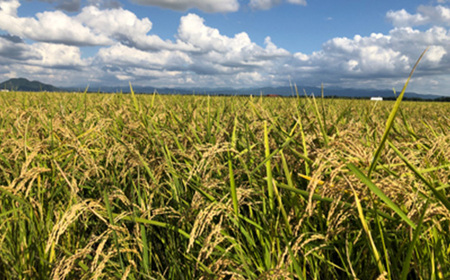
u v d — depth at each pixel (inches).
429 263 60.6
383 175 73.2
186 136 118.6
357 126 115.6
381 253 65.6
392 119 45.3
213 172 99.7
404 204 63.3
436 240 60.4
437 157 81.6
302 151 95.4
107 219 74.2
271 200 72.1
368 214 69.1
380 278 50.6
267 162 71.9
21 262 70.8
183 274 76.6
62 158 104.3
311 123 101.1
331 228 64.5
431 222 63.3
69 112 190.5
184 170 97.7
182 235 78.1
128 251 64.3
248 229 79.7
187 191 94.4
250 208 81.1
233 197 64.4
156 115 169.0
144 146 125.5
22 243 72.1
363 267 74.2
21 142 99.7
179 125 152.2
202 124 155.3
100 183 94.7
